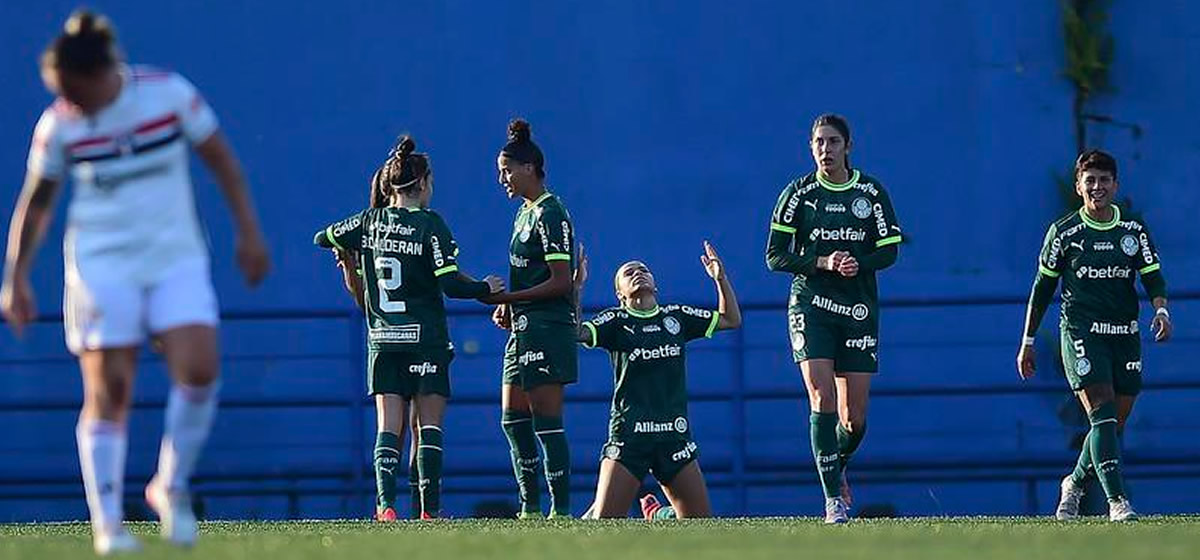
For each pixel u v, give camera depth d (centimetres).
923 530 2452
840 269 3003
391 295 3462
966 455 5278
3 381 5400
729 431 5306
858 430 3141
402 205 3469
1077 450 5244
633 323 3762
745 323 5338
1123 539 2164
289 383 5347
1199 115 5353
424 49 5438
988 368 5294
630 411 3766
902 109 5391
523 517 3566
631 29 5425
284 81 5425
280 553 1856
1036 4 5384
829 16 5406
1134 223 3275
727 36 5422
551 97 5419
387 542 2114
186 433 1792
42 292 5438
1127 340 3262
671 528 2648
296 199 5403
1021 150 5372
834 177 3091
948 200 5369
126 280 1725
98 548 1822
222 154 1758
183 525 1822
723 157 5400
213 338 1755
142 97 1717
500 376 5353
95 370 1758
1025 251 5353
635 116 5416
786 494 5303
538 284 3491
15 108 5400
